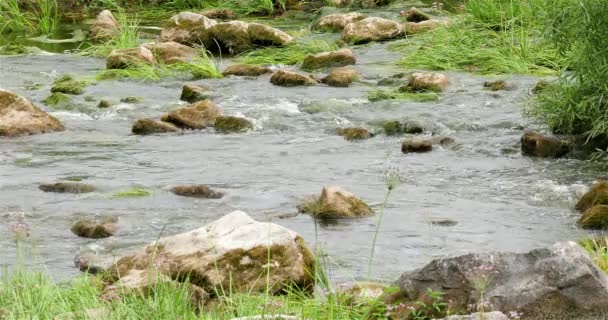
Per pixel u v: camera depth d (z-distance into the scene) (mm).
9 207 10766
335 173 12266
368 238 9750
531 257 6934
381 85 17500
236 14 26344
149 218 10398
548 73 17922
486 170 12398
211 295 7875
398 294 7117
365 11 25391
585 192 11203
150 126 14453
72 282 8008
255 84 17609
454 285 6934
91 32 23172
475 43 19812
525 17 20562
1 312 6824
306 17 26000
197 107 14938
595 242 9273
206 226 8445
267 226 8312
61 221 10281
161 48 19812
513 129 14273
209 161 12852
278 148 13547
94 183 11609
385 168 12484
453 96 16188
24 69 19219
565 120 13703
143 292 7418
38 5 26281
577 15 13039
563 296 6703
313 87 17266
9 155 13117
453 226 10148
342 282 8391
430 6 25953
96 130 14648
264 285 7945
